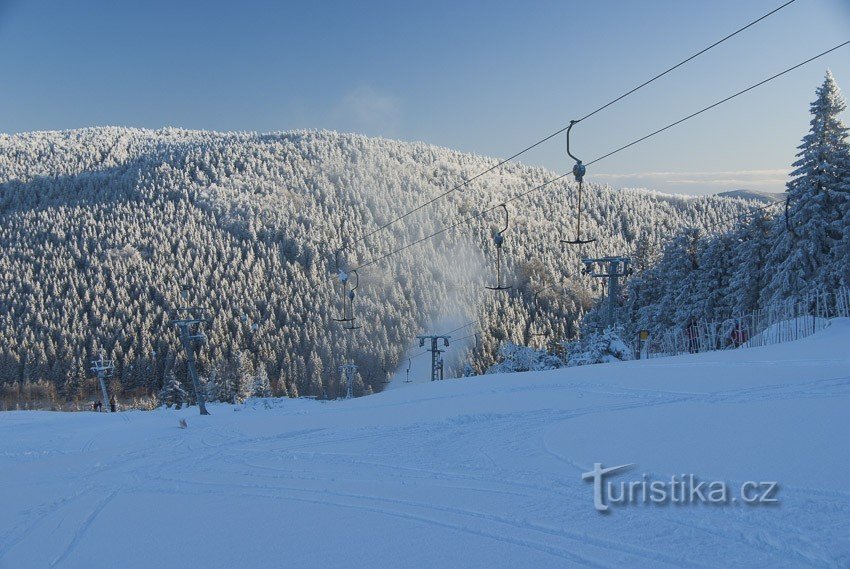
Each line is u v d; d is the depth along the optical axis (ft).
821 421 28.63
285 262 569.23
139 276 513.45
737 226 151.94
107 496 30.04
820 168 114.32
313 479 29.55
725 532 18.02
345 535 20.63
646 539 18.04
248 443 42.80
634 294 195.72
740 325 110.11
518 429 36.96
